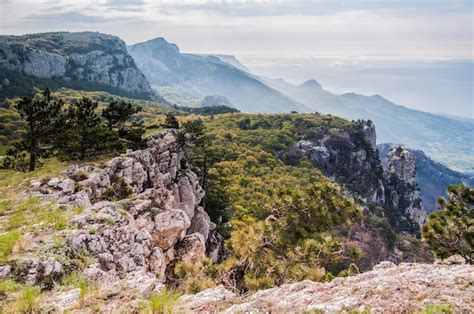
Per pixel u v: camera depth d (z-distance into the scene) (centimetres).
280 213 2294
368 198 13700
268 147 13688
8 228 1689
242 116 18812
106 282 1270
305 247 1953
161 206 2600
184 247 2312
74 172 3034
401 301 827
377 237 8050
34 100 4016
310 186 2342
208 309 938
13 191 2580
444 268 1029
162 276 1783
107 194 2980
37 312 904
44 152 4128
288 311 873
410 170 16150
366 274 1079
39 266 1196
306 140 15300
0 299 977
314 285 1047
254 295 1047
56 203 2189
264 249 2036
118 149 4131
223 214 6116
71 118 4362
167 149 4691
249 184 8538
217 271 1761
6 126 9638
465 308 764
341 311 822
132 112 5012
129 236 1725
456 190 2347
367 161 16500
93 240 1524
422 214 16038
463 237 2109
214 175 6425
